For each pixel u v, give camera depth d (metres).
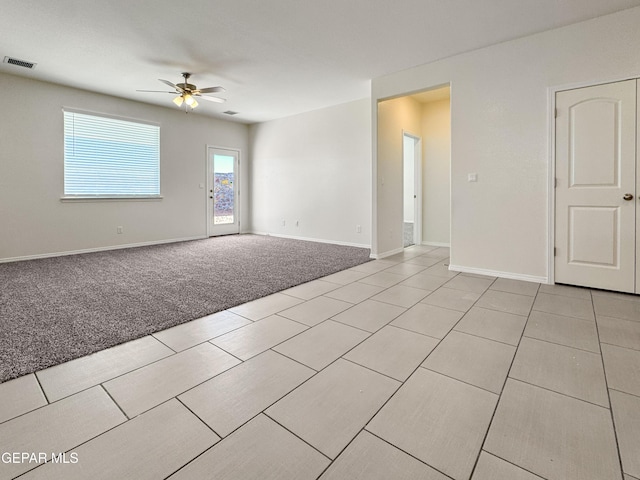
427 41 3.59
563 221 3.37
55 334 2.26
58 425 1.40
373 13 3.06
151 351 2.05
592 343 2.13
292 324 2.48
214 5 2.94
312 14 3.09
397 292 3.26
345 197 6.25
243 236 7.43
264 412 1.49
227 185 7.59
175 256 5.12
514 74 3.54
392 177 5.33
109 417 1.45
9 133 4.61
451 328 2.39
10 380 1.72
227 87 5.15
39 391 1.63
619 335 2.24
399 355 2.00
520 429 1.38
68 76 4.66
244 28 3.34
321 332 2.33
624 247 3.10
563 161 3.33
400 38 3.53
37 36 3.49
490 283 3.54
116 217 5.76
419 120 6.12
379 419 1.45
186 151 6.73
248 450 1.27
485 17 3.11
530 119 3.48
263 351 2.06
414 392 1.64
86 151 5.35
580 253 3.31
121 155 5.76
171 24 3.26
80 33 3.43
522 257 3.63
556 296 3.08
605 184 3.15
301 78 4.74
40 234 4.94
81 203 5.34
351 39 3.55
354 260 4.82
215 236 7.37
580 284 3.33
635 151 2.99
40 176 4.90
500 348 2.08
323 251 5.59
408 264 4.57
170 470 1.18
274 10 3.03
